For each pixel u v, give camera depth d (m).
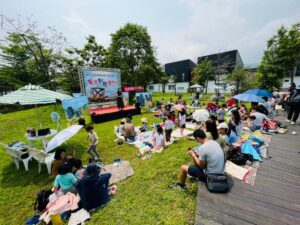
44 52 21.52
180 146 7.11
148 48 28.16
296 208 2.96
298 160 4.90
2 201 4.56
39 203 4.05
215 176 3.34
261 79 19.38
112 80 16.83
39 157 5.68
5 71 23.42
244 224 2.61
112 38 27.31
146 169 5.27
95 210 3.62
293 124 8.74
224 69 33.31
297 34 16.97
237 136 6.07
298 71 25.58
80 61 25.17
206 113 7.57
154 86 58.34
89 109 15.20
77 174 4.63
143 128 9.85
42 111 16.31
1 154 7.88
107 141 8.45
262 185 3.66
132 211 3.48
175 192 3.93
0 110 20.00
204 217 2.76
